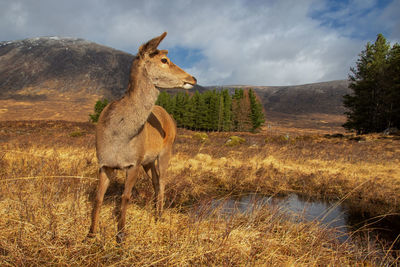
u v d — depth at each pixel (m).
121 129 3.00
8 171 5.00
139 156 3.23
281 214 4.57
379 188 7.63
